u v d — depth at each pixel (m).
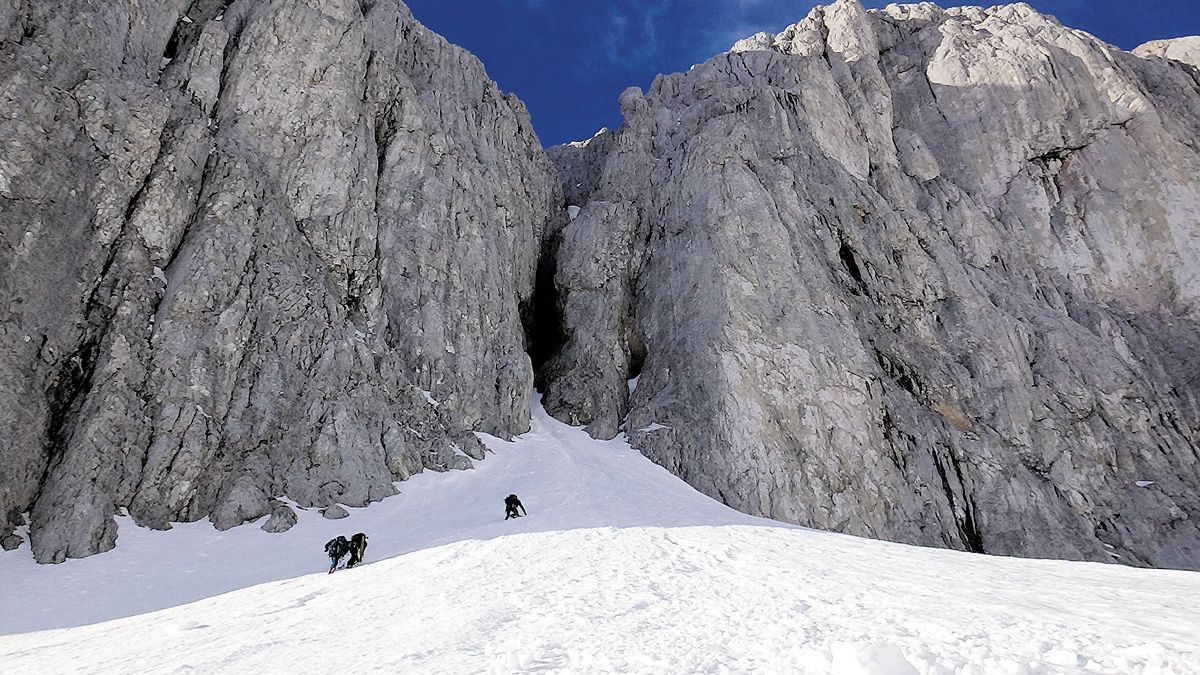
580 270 50.84
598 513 26.42
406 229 40.66
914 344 44.00
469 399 38.09
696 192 49.53
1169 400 43.19
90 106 28.00
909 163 56.19
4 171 24.56
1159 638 5.91
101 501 22.34
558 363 48.28
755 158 50.50
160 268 28.78
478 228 44.75
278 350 30.48
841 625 6.94
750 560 13.20
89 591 18.94
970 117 58.34
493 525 24.00
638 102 64.12
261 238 32.44
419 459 32.44
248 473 26.78
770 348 40.69
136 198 28.83
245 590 16.23
